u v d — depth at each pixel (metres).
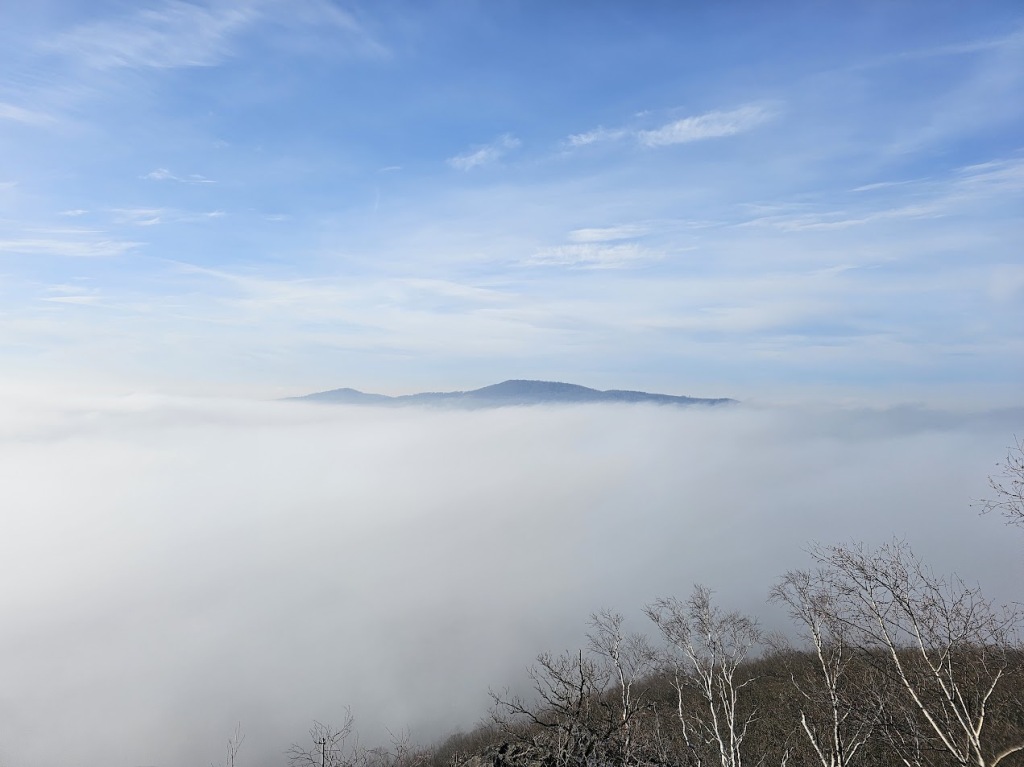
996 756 15.97
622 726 21.05
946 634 16.91
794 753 23.19
